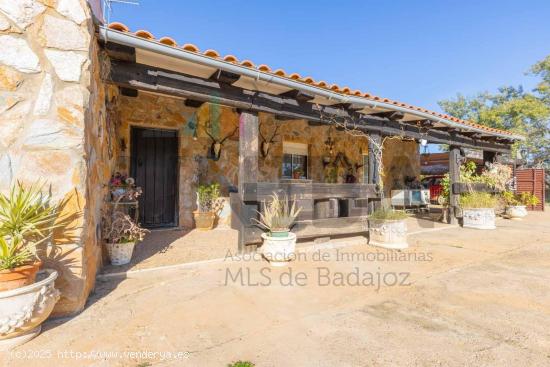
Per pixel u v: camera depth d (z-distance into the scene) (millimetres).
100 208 3449
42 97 2332
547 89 19234
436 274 3545
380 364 1726
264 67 3922
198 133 6645
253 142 4434
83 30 2484
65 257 2350
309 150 8805
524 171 11836
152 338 2023
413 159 11961
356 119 5539
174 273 3490
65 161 2373
